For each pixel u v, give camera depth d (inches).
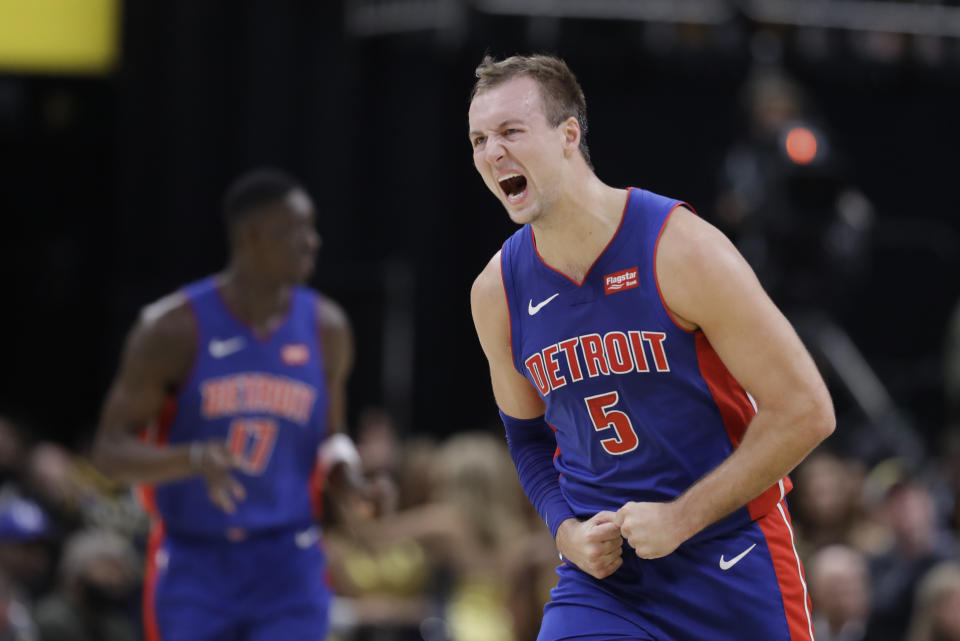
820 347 1150.3
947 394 1277.1
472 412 1343.5
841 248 1142.3
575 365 384.8
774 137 1138.0
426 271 1288.1
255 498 592.1
